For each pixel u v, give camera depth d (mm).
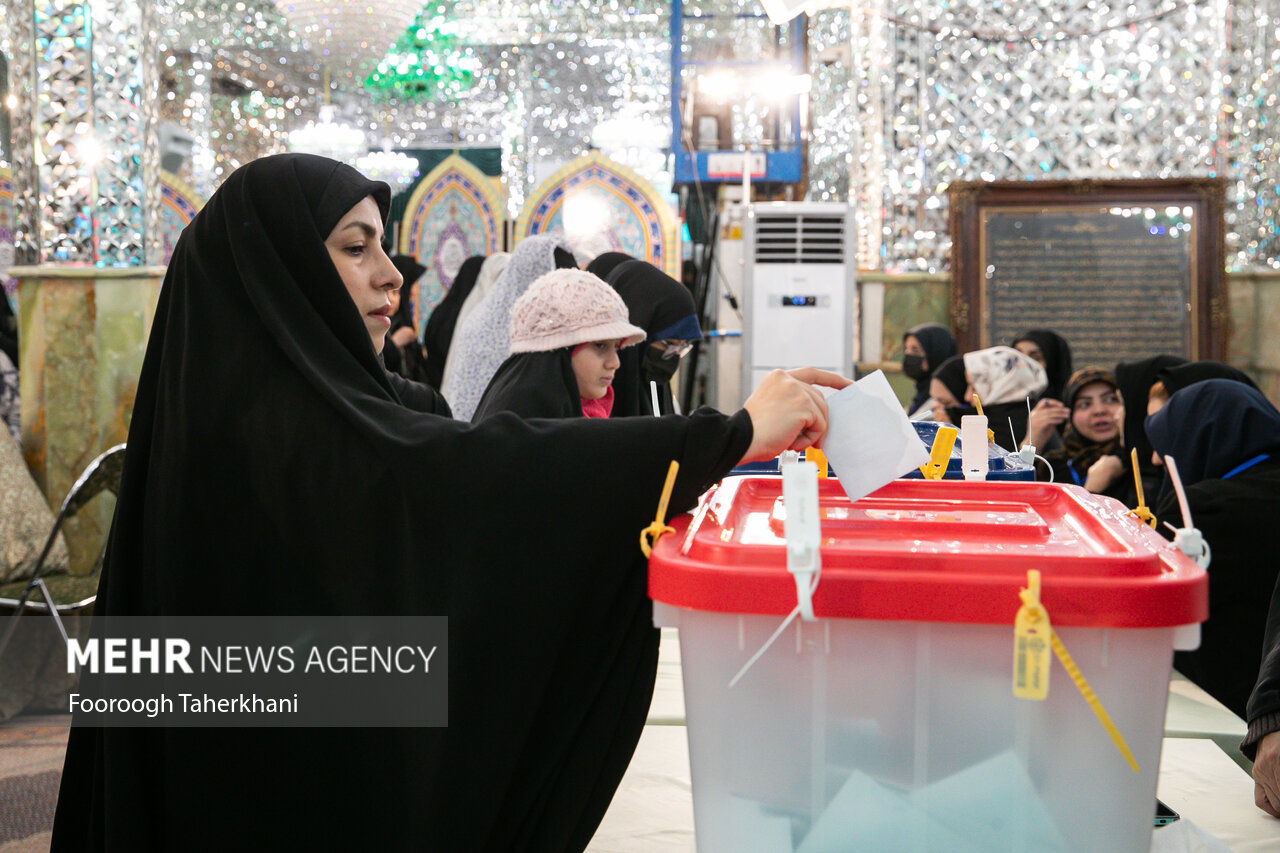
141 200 4082
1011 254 5598
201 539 1057
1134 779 681
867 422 917
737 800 717
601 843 1042
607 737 988
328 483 1007
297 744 1025
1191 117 5742
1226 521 1990
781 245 5445
